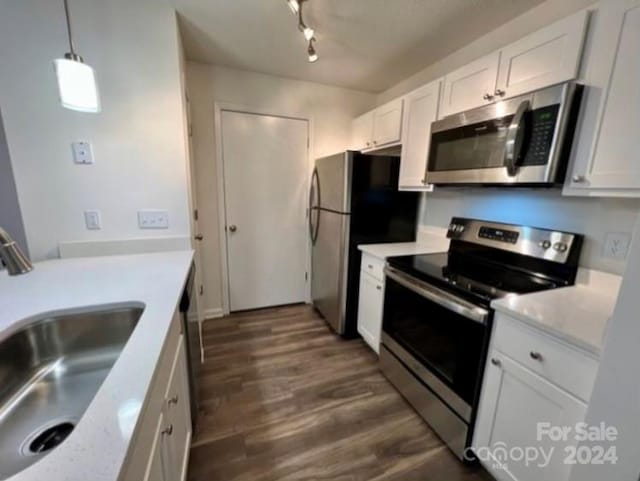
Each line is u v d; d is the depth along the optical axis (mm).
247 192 2820
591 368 882
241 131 2689
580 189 1158
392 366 1904
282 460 1389
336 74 2602
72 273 1379
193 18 1752
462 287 1363
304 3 1587
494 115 1389
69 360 1009
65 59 1109
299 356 2250
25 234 1612
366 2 1572
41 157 1578
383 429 1578
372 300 2189
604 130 1067
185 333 1275
